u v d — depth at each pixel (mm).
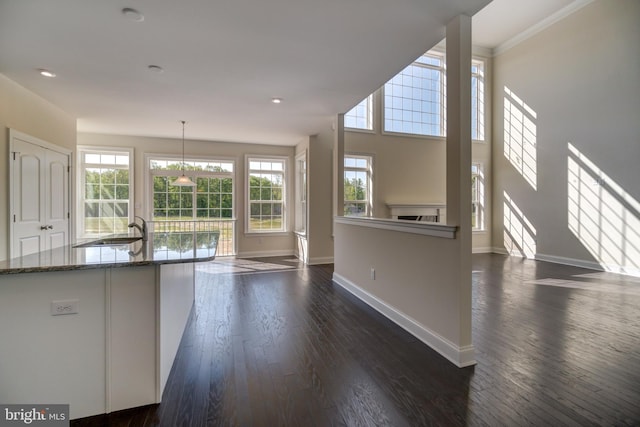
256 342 2477
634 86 4637
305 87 3334
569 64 5520
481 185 7160
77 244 2402
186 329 2732
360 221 3604
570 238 5574
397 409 1661
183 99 3697
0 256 3006
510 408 1666
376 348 2379
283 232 6719
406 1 1953
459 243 2143
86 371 1595
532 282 4328
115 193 5660
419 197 6730
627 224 4762
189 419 1578
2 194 3037
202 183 6215
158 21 2119
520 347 2373
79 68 2842
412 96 6770
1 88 2990
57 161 3979
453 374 2008
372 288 3371
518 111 6531
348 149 6188
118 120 4594
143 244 2336
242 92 3465
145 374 1688
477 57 6996
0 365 1477
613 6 4855
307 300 3574
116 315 1636
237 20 2125
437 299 2354
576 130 5438
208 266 5523
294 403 1711
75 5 1921
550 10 5680
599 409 1651
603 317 2982
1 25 2131
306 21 2152
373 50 2566
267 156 6578
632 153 4684
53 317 1540
